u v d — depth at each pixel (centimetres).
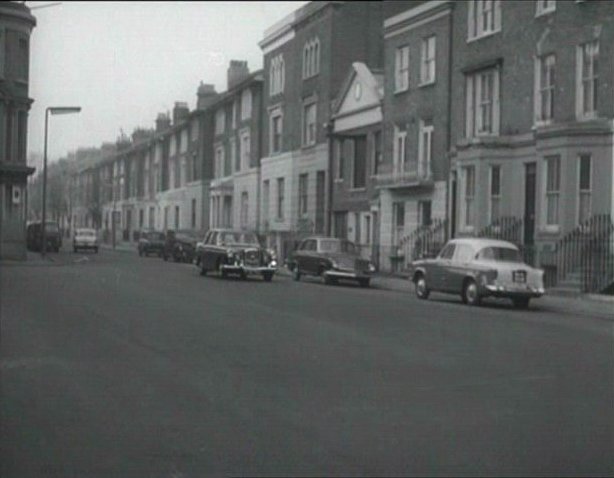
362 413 931
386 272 3781
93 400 1000
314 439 820
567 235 2683
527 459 748
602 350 1434
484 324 1842
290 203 5144
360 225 4334
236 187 6228
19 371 1184
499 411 944
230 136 6419
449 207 3453
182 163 7462
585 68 2755
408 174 3681
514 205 3069
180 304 2164
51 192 9244
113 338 1510
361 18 4734
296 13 5091
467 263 2434
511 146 3073
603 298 2433
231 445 800
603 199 2647
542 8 2952
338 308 2147
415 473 705
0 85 1241
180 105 7462
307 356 1333
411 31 3803
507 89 3130
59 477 705
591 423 888
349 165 4438
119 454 772
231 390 1059
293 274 3575
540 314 2186
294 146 5134
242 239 3528
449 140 3506
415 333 1642
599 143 2652
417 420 898
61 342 1457
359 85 4297
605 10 2652
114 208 8000
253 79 5762
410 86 3800
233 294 2556
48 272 3488
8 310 1948
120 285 2808
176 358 1302
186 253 4938
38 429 866
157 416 920
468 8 3391
